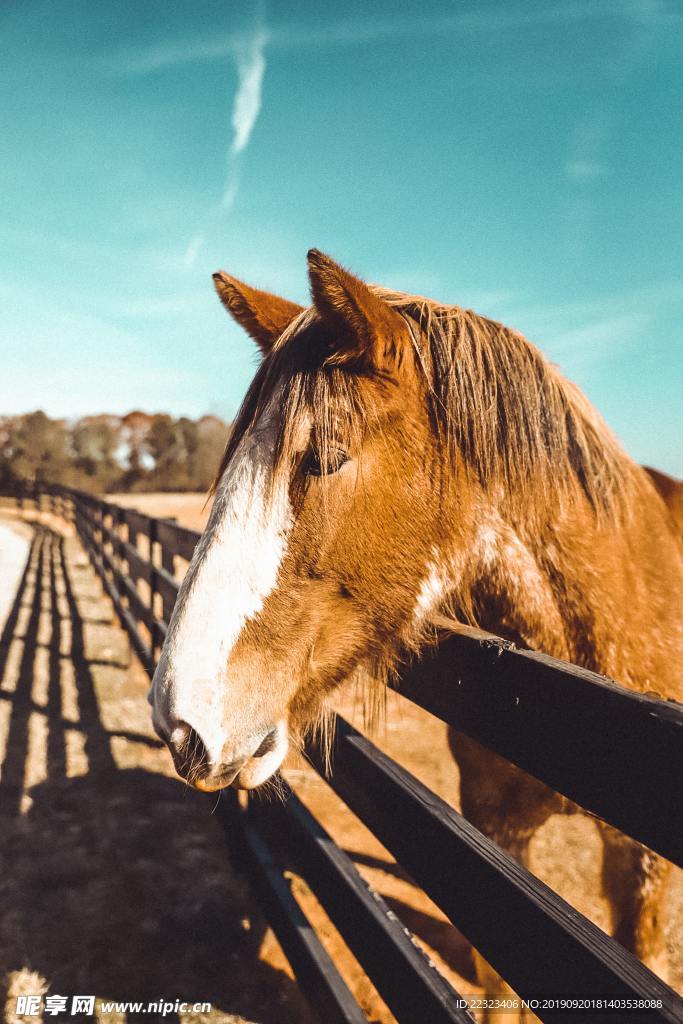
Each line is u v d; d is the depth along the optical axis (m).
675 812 0.81
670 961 2.51
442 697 1.51
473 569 1.65
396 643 1.57
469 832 1.31
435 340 1.63
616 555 1.75
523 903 1.08
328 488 1.42
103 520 11.20
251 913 2.91
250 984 2.51
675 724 0.82
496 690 1.26
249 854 2.98
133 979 2.53
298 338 1.56
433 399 1.58
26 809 3.82
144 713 5.32
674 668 1.79
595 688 0.98
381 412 1.49
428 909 3.04
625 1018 0.86
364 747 1.92
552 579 1.68
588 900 2.90
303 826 2.32
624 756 0.91
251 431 1.50
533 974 1.04
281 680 1.43
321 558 1.43
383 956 1.64
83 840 3.50
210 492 1.70
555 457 1.71
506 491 1.65
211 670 1.34
